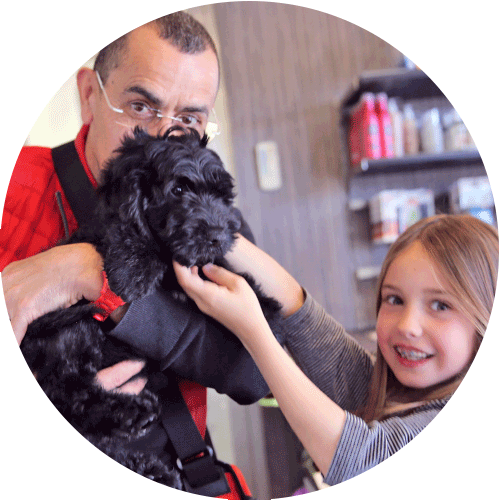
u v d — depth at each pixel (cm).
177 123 125
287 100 230
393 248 130
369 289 232
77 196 117
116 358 101
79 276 100
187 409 103
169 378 106
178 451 101
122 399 99
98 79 123
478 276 119
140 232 103
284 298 125
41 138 146
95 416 99
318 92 231
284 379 97
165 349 97
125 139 111
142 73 119
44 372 98
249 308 99
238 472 106
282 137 230
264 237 229
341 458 97
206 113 130
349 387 128
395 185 230
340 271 231
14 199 114
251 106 229
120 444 100
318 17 230
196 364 102
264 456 215
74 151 121
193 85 123
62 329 98
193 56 123
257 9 228
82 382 98
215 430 216
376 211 221
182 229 101
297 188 231
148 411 100
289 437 216
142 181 104
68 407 98
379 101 212
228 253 119
